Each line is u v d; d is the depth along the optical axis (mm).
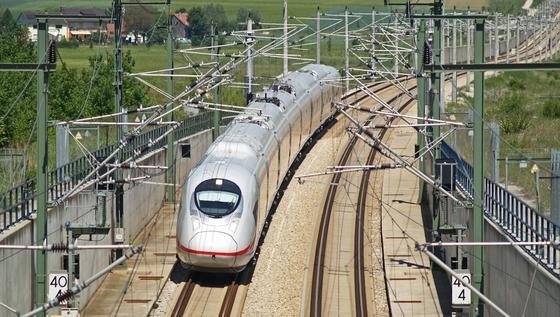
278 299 107875
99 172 111188
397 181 168750
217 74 133250
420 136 148500
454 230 102688
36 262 88438
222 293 108750
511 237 91750
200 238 106562
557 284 73000
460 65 85188
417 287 111188
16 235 88312
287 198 151625
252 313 102938
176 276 114375
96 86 185500
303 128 170375
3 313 84250
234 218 108312
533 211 86625
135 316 99125
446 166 113312
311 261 121812
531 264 80688
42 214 85562
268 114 143000
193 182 111500
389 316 102812
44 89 84125
